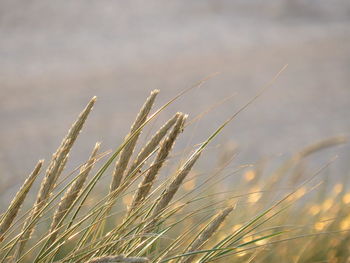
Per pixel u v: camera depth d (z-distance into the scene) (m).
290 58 39.19
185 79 32.81
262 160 7.00
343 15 50.69
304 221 6.61
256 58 38.81
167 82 32.03
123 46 38.56
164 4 48.53
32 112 24.94
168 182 3.61
